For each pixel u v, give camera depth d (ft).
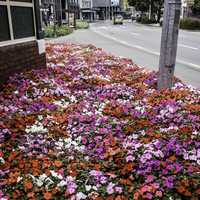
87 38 99.71
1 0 23.25
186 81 35.19
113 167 13.65
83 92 23.76
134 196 11.53
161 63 23.91
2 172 13.16
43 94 22.43
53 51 46.09
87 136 16.56
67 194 11.93
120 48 68.85
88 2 368.27
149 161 13.39
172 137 15.60
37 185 12.43
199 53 59.41
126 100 22.15
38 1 28.89
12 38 24.84
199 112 19.33
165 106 20.07
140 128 17.04
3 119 17.69
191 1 175.83
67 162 14.16
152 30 147.02
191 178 12.44
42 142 15.80
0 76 22.85
